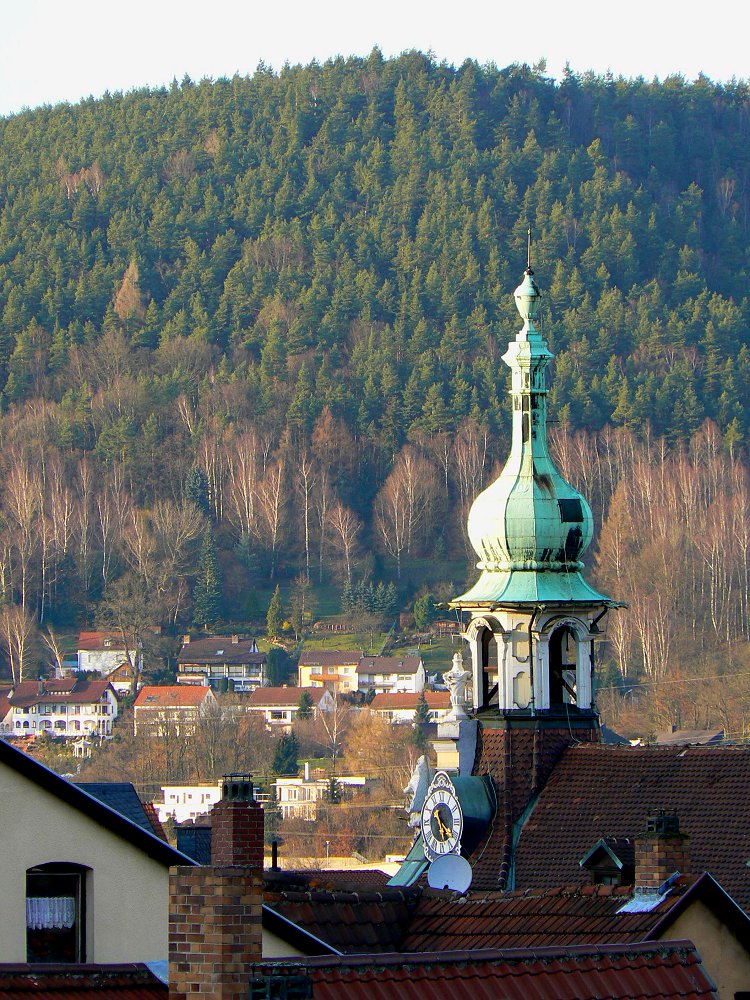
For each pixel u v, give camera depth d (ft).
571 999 345.10
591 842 626.64
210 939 323.37
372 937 481.87
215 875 324.60
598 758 647.15
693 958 358.23
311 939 418.51
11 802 404.16
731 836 591.37
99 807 409.28
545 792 651.25
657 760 632.79
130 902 410.11
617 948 356.18
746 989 428.15
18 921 402.11
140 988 366.63
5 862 402.11
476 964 345.72
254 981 319.47
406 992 336.90
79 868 408.26
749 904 569.64
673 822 456.86
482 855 648.38
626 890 465.06
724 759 617.21
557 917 460.55
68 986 363.15
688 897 428.15
